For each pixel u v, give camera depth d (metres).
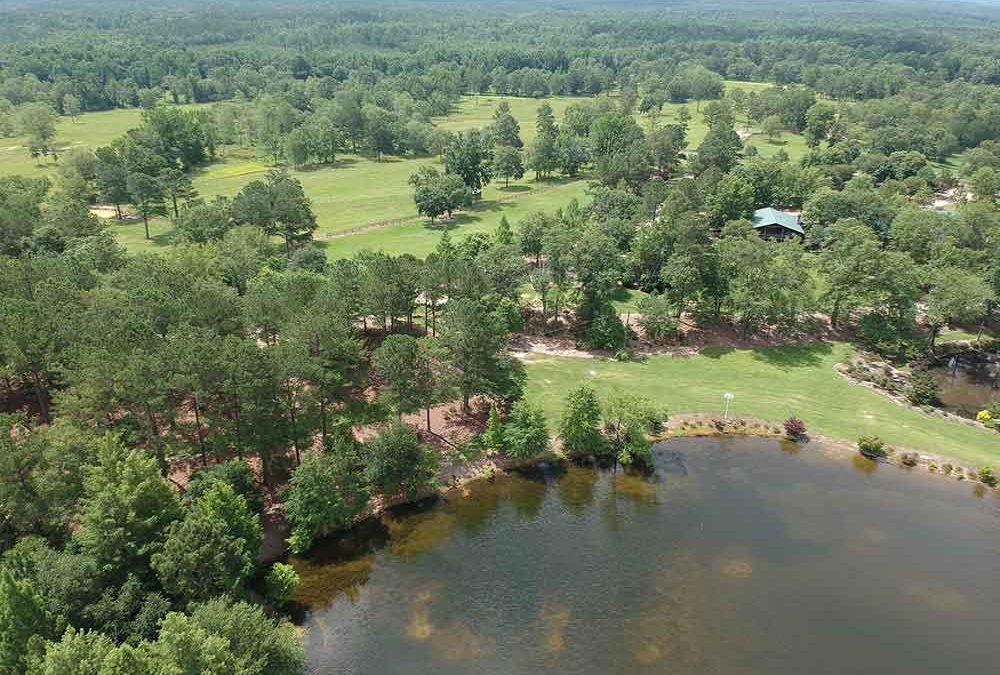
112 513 47.31
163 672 37.59
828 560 60.38
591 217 130.75
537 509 66.31
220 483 51.75
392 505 65.69
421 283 87.19
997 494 69.25
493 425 72.88
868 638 53.00
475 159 163.25
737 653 51.38
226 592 47.78
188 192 150.38
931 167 181.12
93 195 161.12
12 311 66.00
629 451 73.19
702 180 148.88
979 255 109.56
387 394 70.44
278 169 188.50
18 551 46.09
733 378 89.44
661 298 97.06
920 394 85.56
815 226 130.50
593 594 56.25
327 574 57.31
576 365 90.88
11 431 56.56
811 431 78.62
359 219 152.25
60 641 40.81
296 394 65.38
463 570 58.34
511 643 51.50
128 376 56.62
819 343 99.38
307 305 77.38
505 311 93.44
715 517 65.44
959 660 51.44
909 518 65.69
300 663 46.94
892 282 96.25
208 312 74.00
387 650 50.38
